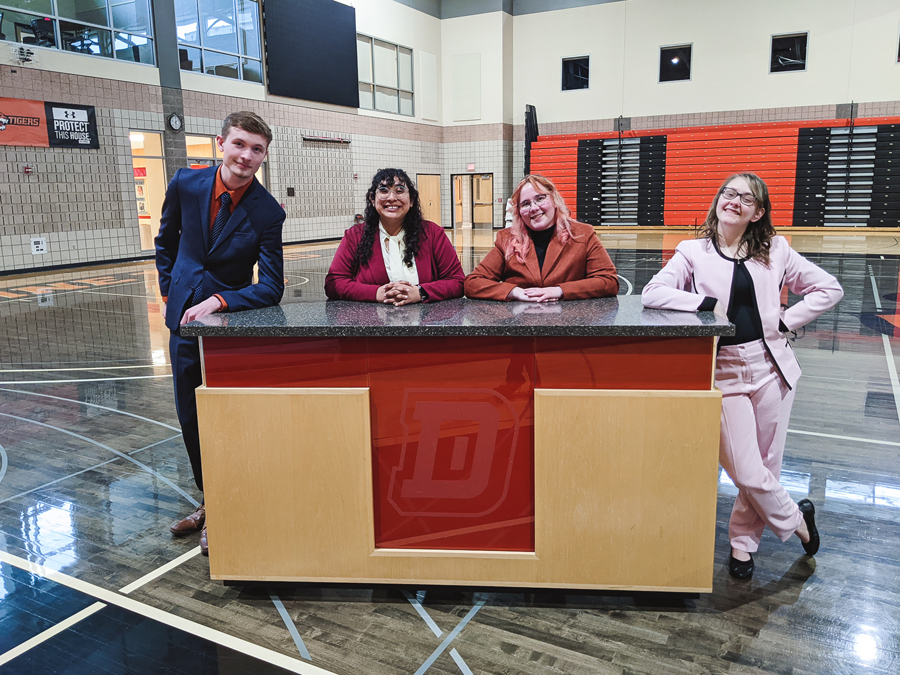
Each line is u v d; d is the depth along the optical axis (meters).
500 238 2.65
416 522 2.22
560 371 2.05
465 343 2.07
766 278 2.18
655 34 18.20
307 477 2.17
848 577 2.33
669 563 2.12
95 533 2.73
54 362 5.55
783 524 2.23
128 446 3.71
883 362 5.20
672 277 2.29
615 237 16.72
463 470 2.16
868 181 16.62
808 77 16.94
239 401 2.14
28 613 2.17
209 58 14.00
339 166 17.48
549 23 19.42
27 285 10.02
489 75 19.91
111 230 12.46
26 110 10.84
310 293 8.71
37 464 3.46
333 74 16.83
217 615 2.15
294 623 2.10
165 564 2.49
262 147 2.41
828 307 2.18
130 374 5.18
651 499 2.09
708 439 2.03
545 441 2.08
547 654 1.93
